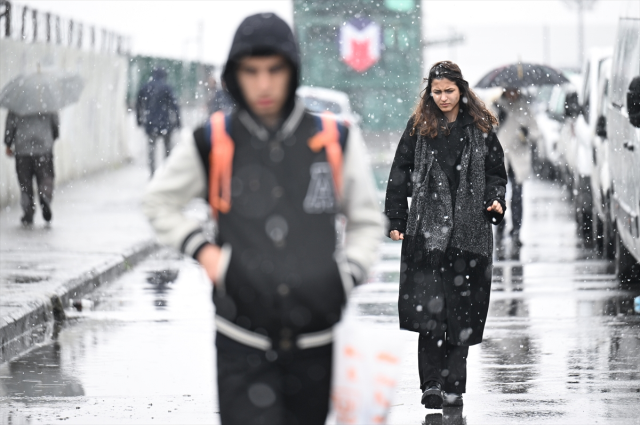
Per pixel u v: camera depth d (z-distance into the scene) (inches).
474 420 446.3
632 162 746.2
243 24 250.1
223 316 256.5
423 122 450.6
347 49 2172.7
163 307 748.6
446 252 448.1
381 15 2166.6
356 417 258.4
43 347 616.7
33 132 1110.4
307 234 252.2
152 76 1455.5
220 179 254.8
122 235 1056.2
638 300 717.9
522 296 780.0
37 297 695.1
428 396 450.0
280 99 252.8
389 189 458.0
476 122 448.8
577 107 1211.2
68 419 456.1
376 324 668.1
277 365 256.4
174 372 550.0
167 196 258.2
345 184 260.1
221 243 255.8
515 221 1020.5
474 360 572.1
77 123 1695.4
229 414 258.1
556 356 580.7
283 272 249.1
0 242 994.7
